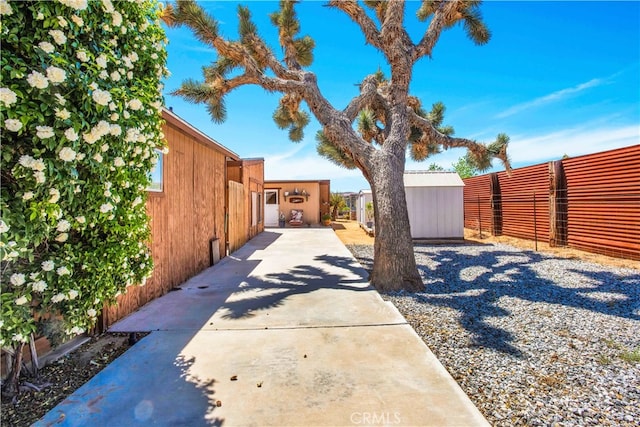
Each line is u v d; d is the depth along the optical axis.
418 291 4.79
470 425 1.79
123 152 2.30
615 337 3.06
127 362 2.58
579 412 1.95
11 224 1.60
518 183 10.61
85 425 1.84
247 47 5.91
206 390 2.17
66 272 1.97
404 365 2.48
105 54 2.05
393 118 5.33
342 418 1.86
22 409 2.00
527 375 2.39
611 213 7.19
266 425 1.82
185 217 5.49
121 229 2.46
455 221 10.48
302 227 17.75
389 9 5.18
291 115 8.20
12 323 1.72
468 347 2.88
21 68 1.56
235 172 10.35
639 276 5.45
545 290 4.73
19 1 1.58
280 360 2.59
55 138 1.73
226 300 4.30
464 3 5.77
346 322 3.43
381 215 5.03
